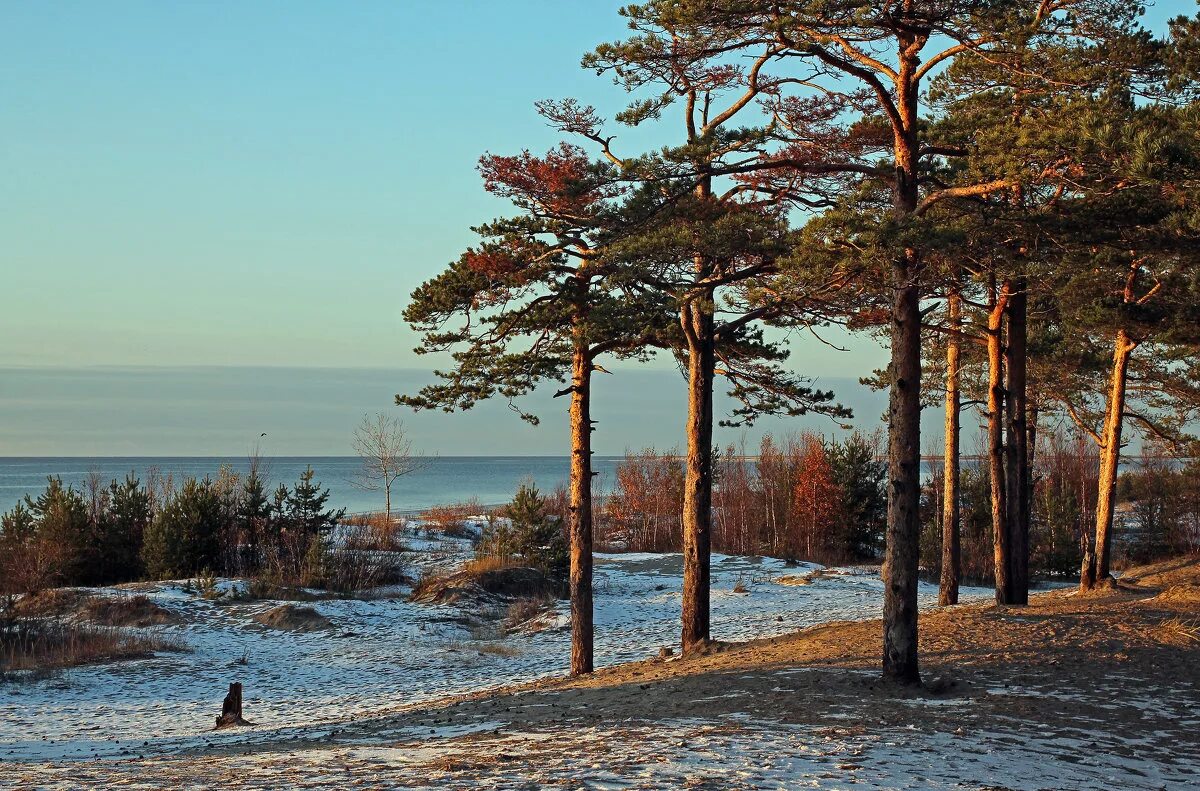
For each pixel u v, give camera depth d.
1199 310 17.36
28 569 35.22
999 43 13.79
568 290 19.14
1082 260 14.48
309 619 30.25
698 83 17.38
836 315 17.23
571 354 20.89
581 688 16.08
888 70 14.09
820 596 35.47
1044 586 39.38
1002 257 14.19
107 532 39.91
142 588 34.62
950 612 19.59
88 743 15.55
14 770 10.62
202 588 34.19
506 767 8.88
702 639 19.58
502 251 18.55
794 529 55.12
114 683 22.53
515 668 24.47
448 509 67.88
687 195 16.30
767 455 64.81
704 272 18.14
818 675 14.04
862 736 10.17
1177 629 16.14
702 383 19.47
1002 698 12.42
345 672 24.42
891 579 13.40
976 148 16.06
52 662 24.27
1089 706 12.09
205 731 16.78
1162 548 44.62
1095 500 55.31
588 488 20.75
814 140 16.91
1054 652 15.08
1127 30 14.64
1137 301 18.58
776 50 14.27
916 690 12.92
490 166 17.83
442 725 13.64
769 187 17.33
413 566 41.88
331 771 9.17
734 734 10.30
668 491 61.38
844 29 13.48
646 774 8.28
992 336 22.28
